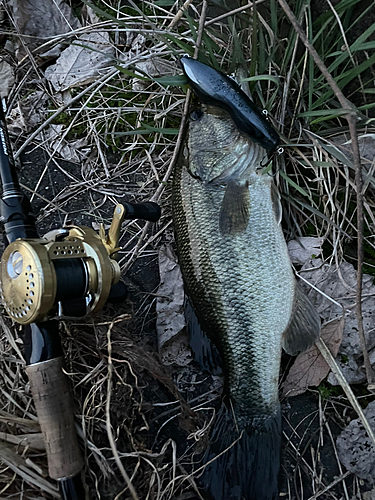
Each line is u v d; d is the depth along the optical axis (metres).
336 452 0.35
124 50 0.43
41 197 0.40
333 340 0.36
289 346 0.34
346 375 0.36
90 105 0.42
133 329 0.37
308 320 0.35
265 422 0.34
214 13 0.39
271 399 0.34
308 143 0.37
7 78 0.43
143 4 0.42
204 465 0.33
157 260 0.39
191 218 0.34
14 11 0.43
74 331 0.34
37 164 0.42
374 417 0.35
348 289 0.37
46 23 0.44
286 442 0.36
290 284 0.33
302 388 0.36
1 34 0.43
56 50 0.43
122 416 0.33
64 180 0.42
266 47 0.37
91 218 0.41
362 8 0.36
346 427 0.35
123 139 0.42
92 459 0.33
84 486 0.29
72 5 0.44
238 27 0.37
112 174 0.41
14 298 0.26
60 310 0.27
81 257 0.27
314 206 0.38
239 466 0.34
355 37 0.36
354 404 0.34
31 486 0.31
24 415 0.33
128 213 0.29
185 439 0.36
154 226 0.40
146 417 0.36
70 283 0.26
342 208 0.38
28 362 0.28
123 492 0.31
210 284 0.34
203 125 0.33
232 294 0.33
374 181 0.36
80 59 0.43
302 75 0.35
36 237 0.30
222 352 0.34
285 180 0.37
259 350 0.33
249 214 0.33
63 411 0.28
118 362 0.34
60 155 0.42
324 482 0.35
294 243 0.38
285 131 0.38
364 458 0.35
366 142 0.37
